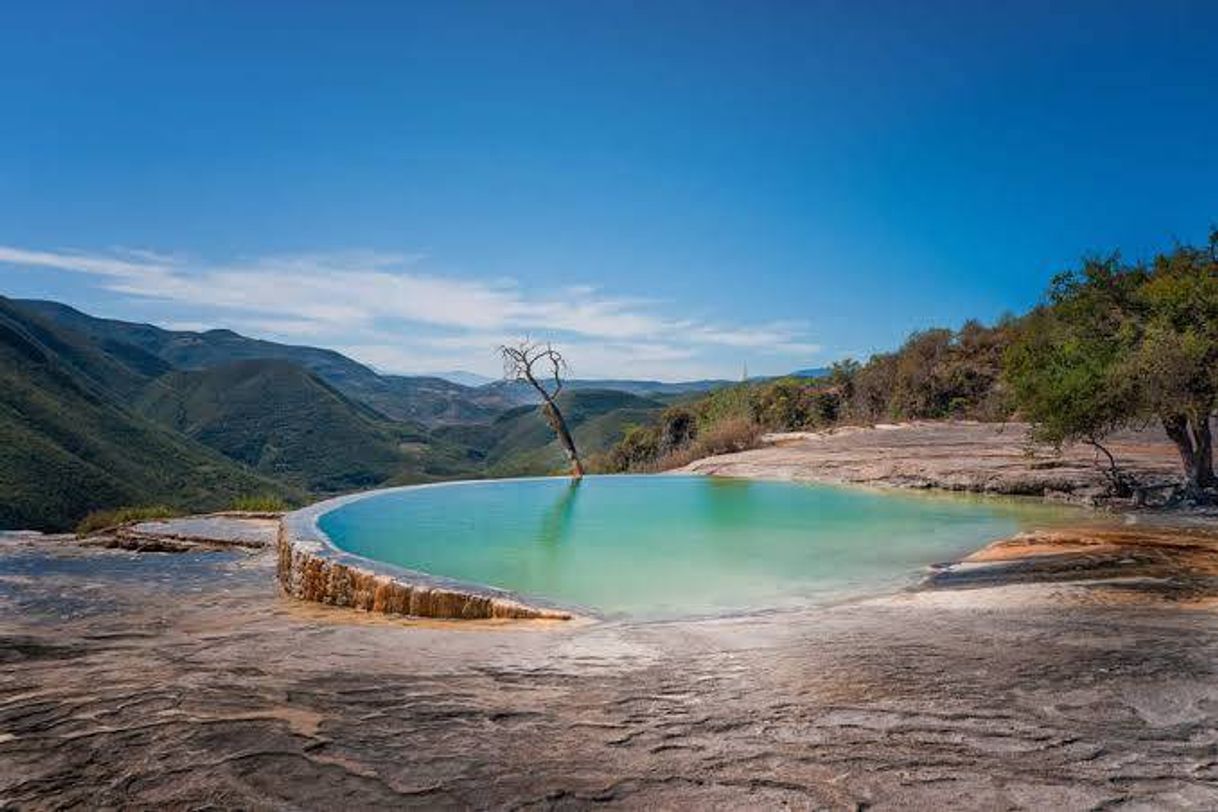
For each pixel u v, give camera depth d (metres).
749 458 13.58
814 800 1.67
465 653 3.21
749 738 2.07
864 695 2.45
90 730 2.07
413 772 1.82
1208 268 7.88
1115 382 7.59
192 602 5.88
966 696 2.41
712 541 7.05
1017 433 13.62
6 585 6.66
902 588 5.07
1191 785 1.73
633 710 2.34
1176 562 5.00
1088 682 2.52
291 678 2.72
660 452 24.95
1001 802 1.65
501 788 1.73
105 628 4.41
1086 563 5.07
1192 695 2.37
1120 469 9.05
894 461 11.35
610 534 7.49
